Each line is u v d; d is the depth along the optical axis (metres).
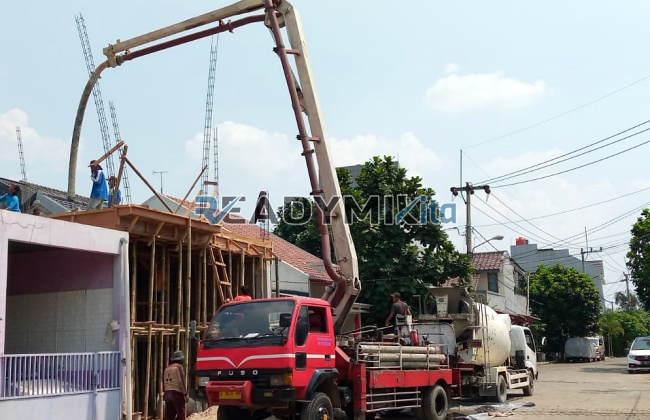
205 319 17.11
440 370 15.88
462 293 19.94
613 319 67.00
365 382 13.02
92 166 16.36
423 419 15.25
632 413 16.48
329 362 12.22
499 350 20.09
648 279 36.34
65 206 19.94
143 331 15.09
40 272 15.12
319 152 15.76
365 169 22.81
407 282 20.92
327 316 12.46
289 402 11.49
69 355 12.65
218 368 11.54
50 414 12.02
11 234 11.73
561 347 54.12
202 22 17.48
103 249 13.73
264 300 12.00
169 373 13.05
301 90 16.02
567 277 53.53
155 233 15.35
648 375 32.31
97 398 13.08
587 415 16.16
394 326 16.05
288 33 16.27
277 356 11.13
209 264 18.62
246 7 16.94
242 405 11.20
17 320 15.23
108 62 18.66
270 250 20.09
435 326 18.58
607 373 34.88
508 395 22.58
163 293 16.44
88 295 14.51
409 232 22.06
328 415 11.80
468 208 31.00
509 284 47.09
